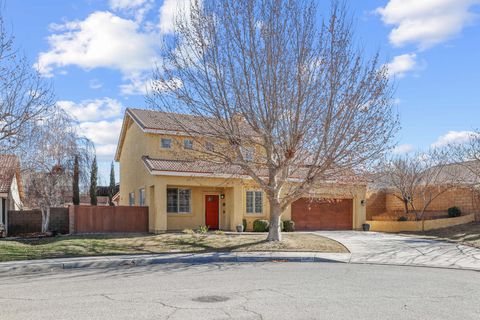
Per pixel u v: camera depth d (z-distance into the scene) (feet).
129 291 29.96
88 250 54.29
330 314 23.31
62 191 81.82
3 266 42.29
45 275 39.14
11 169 83.46
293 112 54.19
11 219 85.40
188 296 28.04
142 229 78.02
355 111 54.13
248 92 54.24
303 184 57.26
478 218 84.43
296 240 62.64
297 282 33.58
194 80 56.03
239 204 80.69
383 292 29.63
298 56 53.88
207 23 55.72
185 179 76.89
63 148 81.15
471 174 92.22
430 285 32.78
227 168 75.61
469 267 43.75
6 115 54.03
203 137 58.85
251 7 54.49
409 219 94.58
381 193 108.06
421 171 97.45
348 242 64.64
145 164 76.84
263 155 62.39
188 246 58.34
